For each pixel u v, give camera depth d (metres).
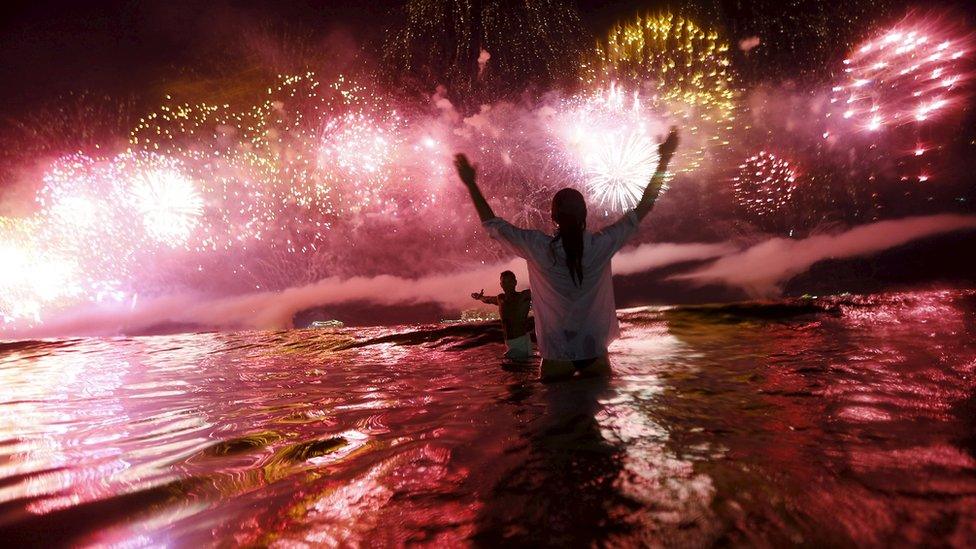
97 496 2.71
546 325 4.42
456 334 7.69
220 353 7.73
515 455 2.96
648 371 4.62
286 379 5.70
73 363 7.47
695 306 7.25
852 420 3.07
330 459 3.12
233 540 2.21
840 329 5.65
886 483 2.28
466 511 2.34
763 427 3.09
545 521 2.20
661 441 2.99
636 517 2.17
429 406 4.18
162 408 4.64
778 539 1.95
